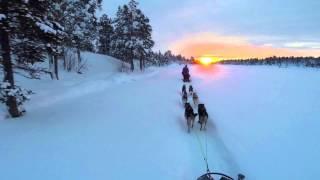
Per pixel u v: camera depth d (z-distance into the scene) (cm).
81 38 2919
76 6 2725
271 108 1452
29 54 1177
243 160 791
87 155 820
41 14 1114
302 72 4012
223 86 2372
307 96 1811
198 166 762
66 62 3102
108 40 6084
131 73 3550
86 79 2625
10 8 1008
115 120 1209
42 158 791
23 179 670
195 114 1068
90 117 1252
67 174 699
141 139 967
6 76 1107
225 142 937
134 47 4000
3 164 748
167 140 959
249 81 2736
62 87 1969
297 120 1198
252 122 1174
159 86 2419
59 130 1046
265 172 714
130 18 3975
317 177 677
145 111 1400
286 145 897
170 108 1486
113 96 1839
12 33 1098
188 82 2733
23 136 966
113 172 715
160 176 698
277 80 2811
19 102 1184
